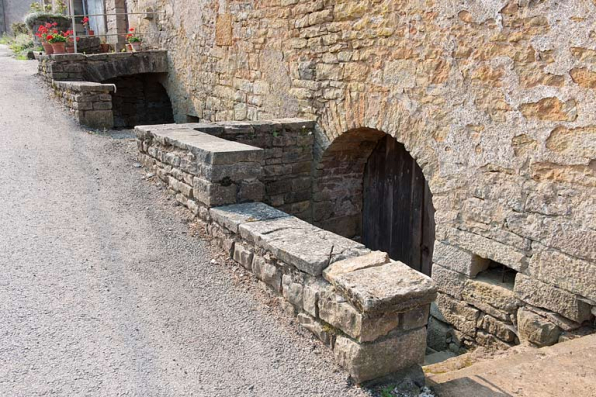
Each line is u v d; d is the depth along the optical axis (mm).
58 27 14195
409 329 2727
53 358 2717
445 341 4551
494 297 4082
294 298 3129
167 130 5465
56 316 3096
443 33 4277
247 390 2592
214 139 4855
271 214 3967
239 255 3750
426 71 4492
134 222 4531
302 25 5996
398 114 4848
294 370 2760
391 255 6250
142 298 3377
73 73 9062
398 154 5961
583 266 3436
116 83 10664
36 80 10195
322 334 2908
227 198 4258
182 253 4043
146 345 2895
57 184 5312
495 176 3994
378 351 2646
